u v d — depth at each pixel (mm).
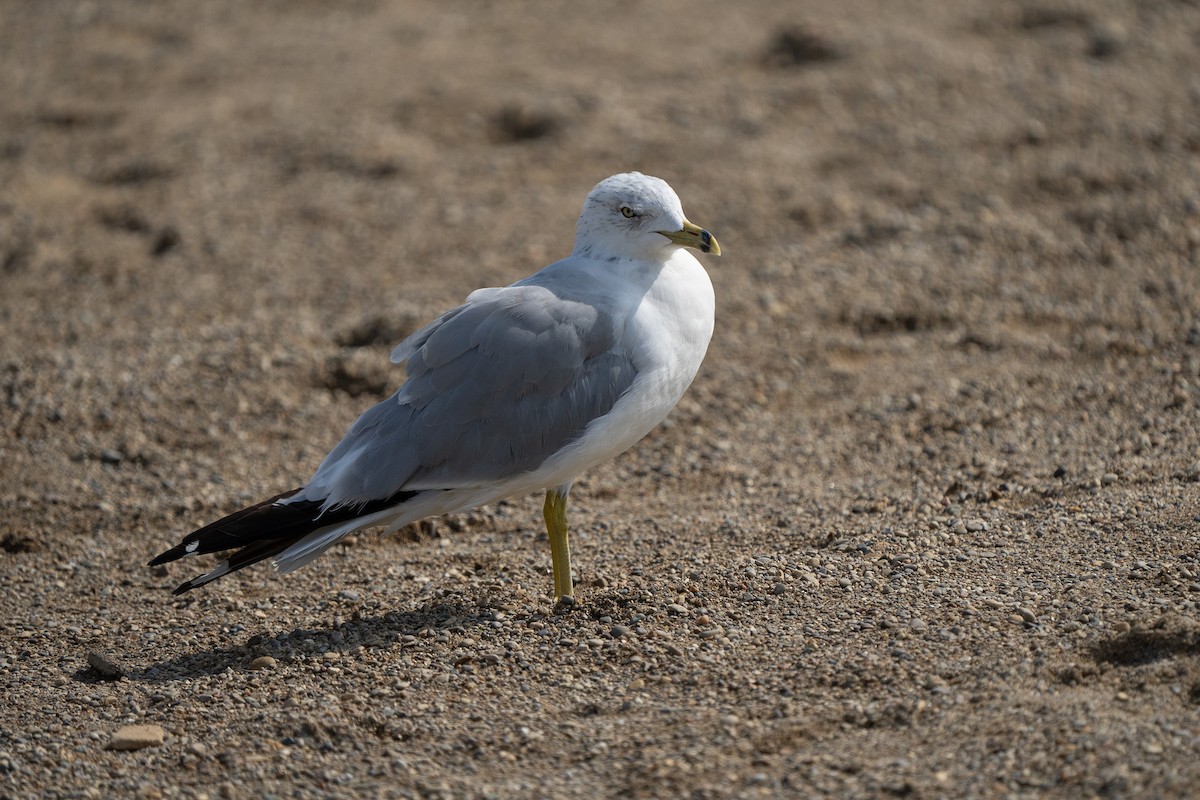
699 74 20328
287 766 7645
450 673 8555
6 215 17859
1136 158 17156
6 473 12195
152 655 9305
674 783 7156
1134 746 6949
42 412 13117
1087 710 7293
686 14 22859
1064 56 20062
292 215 17234
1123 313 14133
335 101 20312
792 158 17719
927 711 7551
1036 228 15883
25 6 25797
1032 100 18797
